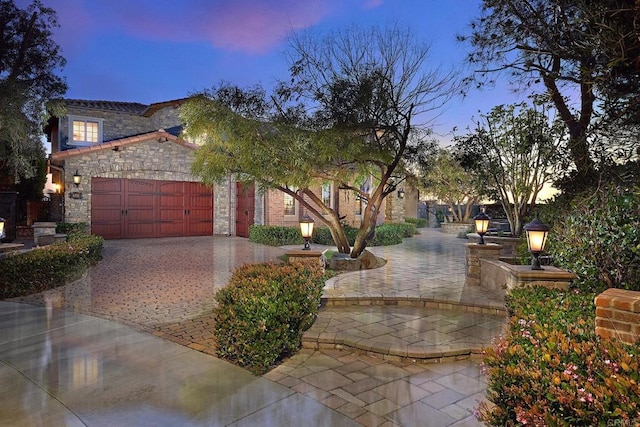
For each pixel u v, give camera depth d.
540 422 1.89
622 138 5.91
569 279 5.12
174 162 17.16
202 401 3.38
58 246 8.91
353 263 9.81
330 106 8.48
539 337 2.59
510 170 10.59
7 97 10.00
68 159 14.96
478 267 8.02
